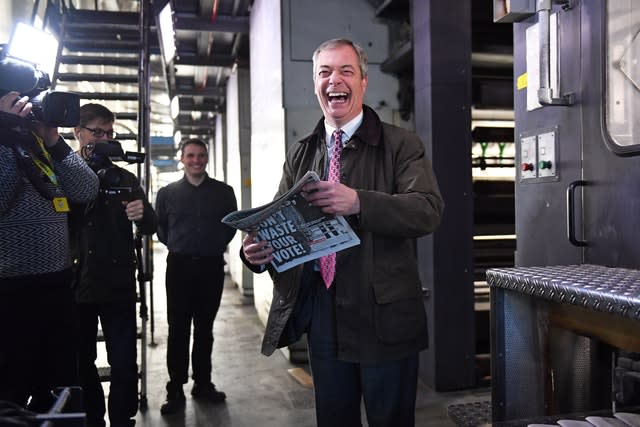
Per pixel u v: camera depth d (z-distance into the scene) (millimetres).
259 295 5688
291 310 1615
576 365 1655
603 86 1655
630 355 1594
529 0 1965
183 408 3264
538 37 1835
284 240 1470
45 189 1617
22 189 1609
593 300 1213
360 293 1549
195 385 3459
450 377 3402
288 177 1829
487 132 4055
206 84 9039
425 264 3467
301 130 4133
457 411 1959
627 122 1599
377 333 1528
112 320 2533
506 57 3824
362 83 1689
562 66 1859
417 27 3467
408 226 1444
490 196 4008
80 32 4797
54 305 1695
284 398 3418
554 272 1519
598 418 1251
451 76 3314
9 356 1576
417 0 3463
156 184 20953
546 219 1967
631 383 1563
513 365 1585
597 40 1687
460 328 3408
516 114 2154
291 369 4016
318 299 1658
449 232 3371
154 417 3125
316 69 1686
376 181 1623
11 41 2398
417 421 2939
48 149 1741
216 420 3070
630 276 1415
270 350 1619
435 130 3312
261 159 5328
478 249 3963
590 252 1738
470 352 3428
